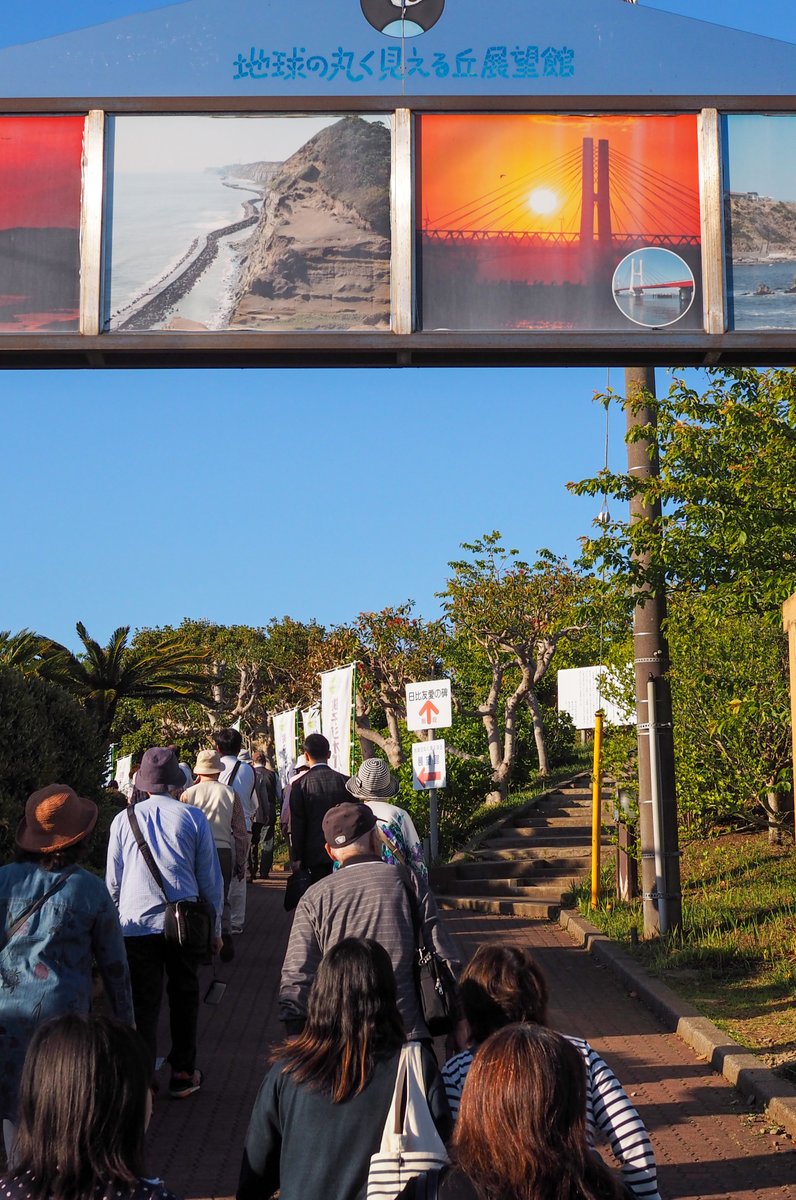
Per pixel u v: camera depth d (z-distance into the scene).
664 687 12.66
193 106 6.43
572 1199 2.37
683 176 6.49
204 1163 6.13
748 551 10.98
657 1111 7.04
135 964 6.92
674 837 12.39
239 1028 9.21
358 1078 3.29
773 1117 6.78
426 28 6.47
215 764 11.66
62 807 4.97
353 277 6.39
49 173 6.42
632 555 12.02
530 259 6.43
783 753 15.63
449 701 18.11
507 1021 3.72
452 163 6.46
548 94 6.47
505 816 22.42
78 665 27.30
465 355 6.48
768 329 6.44
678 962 11.01
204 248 6.41
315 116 6.48
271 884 19.81
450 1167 2.50
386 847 5.97
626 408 12.48
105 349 6.33
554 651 28.69
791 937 11.32
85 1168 2.51
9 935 4.77
